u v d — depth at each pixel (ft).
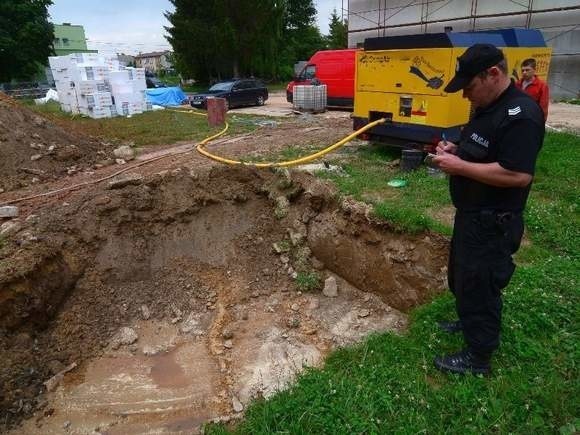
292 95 59.67
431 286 15.38
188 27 109.81
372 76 26.63
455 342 11.78
